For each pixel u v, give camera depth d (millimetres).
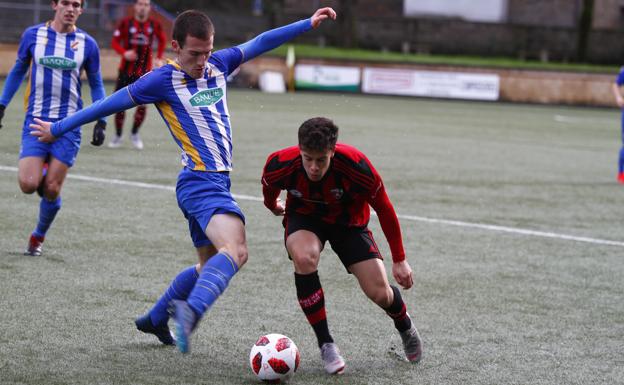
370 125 53281
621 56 111812
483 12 111750
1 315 13555
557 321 15062
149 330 12445
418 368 12273
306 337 13391
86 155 32344
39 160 17250
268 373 11172
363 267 11961
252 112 56344
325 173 11469
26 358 11703
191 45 11609
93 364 11656
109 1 84312
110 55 71688
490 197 28812
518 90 87062
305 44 104062
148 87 11859
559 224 24719
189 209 11859
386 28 106812
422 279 17609
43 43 17859
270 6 115688
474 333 14117
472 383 11742
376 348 13078
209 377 11406
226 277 10875
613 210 27672
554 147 47156
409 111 67375
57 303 14414
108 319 13742
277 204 12594
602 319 15336
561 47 111812
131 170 29453
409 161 36875
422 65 84750
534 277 18297
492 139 49531
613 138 55031
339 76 82562
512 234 22844
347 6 102312
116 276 16375
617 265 19875
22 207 22328
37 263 16984
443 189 29828
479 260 19625
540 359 12938
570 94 87688
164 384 11039
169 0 107125
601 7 117875
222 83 12375
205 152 11961
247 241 20109
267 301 15258
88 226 20672
